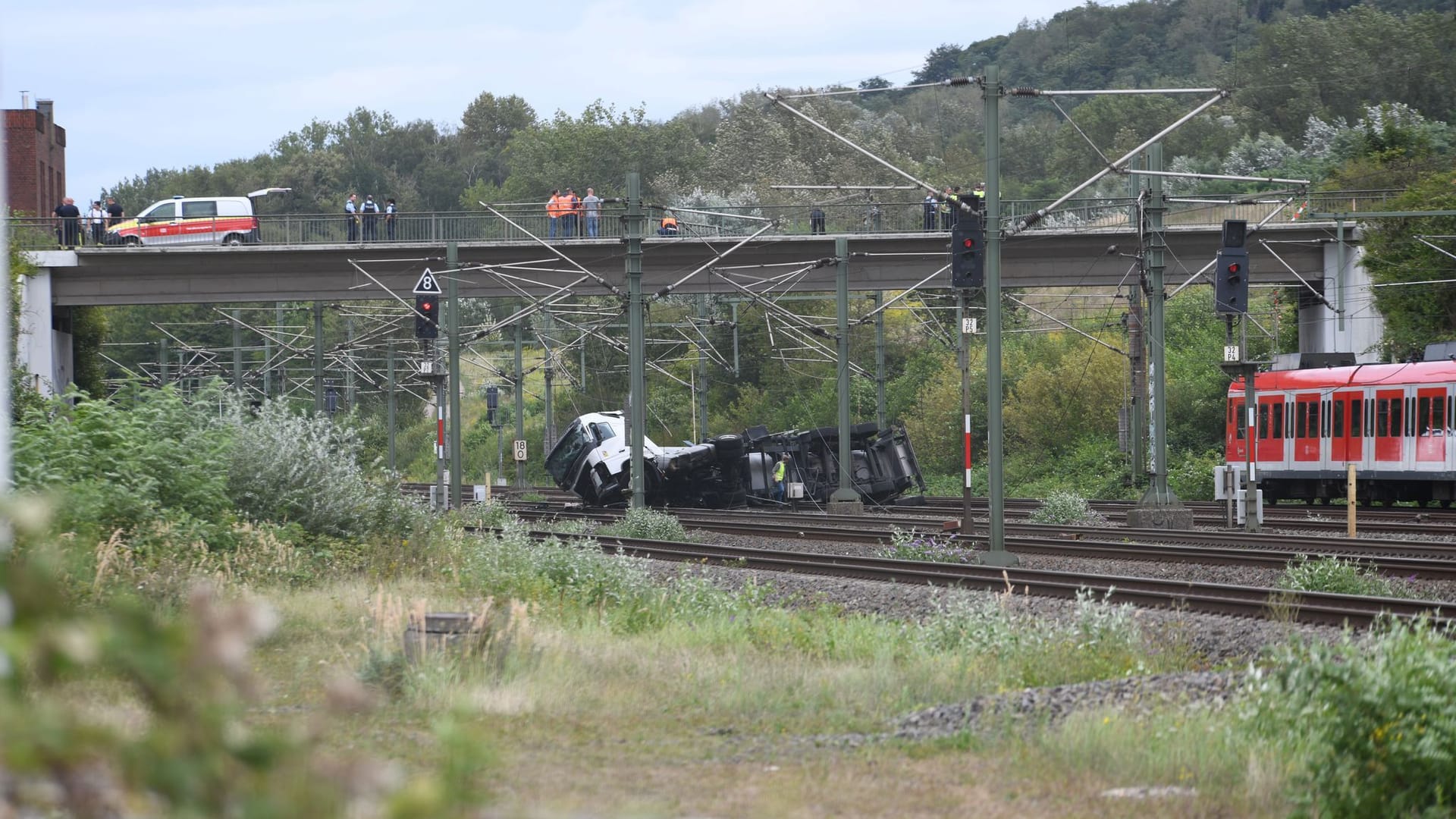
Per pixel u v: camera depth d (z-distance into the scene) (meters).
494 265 166.38
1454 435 138.38
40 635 9.70
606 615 64.38
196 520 75.19
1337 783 29.30
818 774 33.41
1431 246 160.00
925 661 50.44
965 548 104.06
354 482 95.31
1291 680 37.41
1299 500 174.12
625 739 37.75
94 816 10.17
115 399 88.25
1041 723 38.75
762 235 181.62
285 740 10.50
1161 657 52.91
